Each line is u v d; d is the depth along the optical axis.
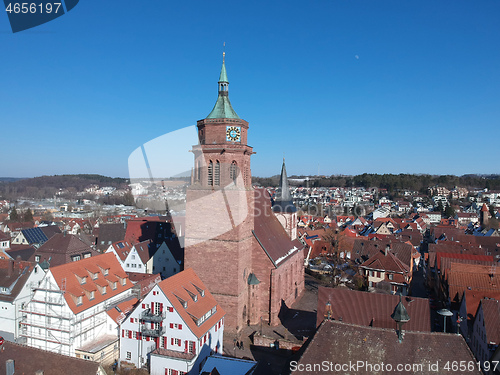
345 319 44.22
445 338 27.75
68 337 46.59
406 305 44.06
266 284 56.31
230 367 39.22
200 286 48.62
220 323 48.03
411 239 133.88
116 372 43.06
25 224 147.00
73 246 79.12
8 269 58.12
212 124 49.88
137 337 44.47
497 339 43.78
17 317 55.16
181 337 42.00
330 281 82.62
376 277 76.38
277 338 49.16
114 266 57.69
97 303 50.72
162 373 41.22
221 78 51.81
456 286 60.88
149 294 43.38
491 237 112.00
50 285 47.72
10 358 35.12
